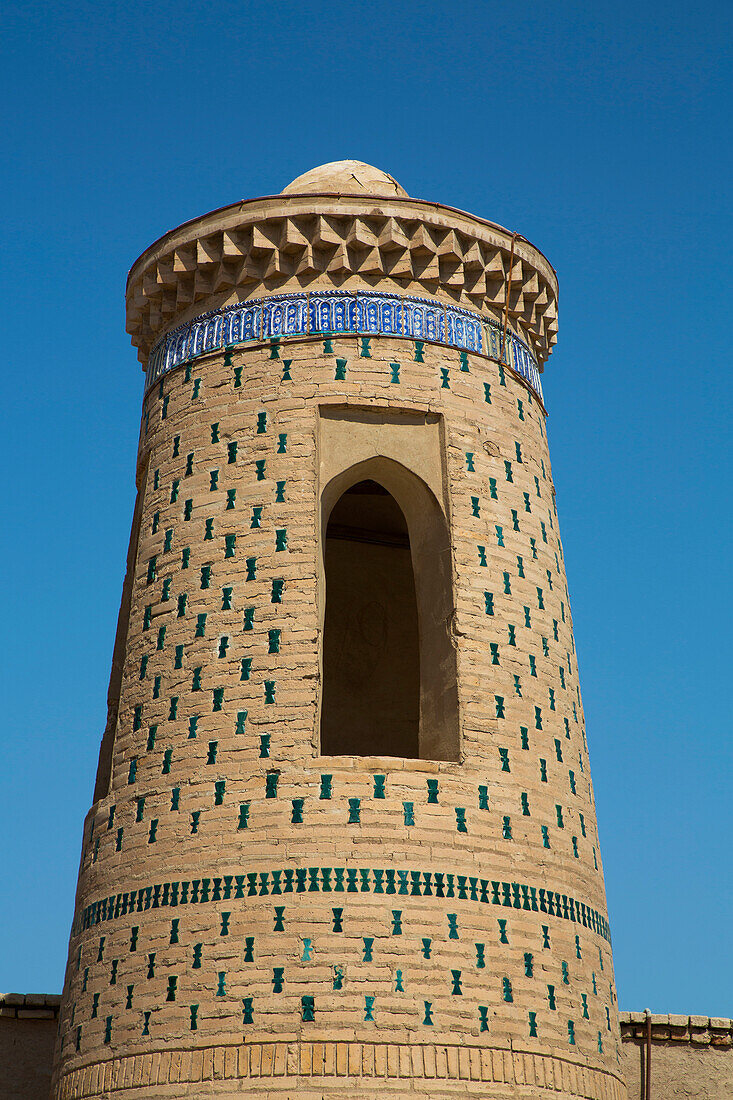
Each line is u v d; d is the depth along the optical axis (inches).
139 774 882.1
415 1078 764.0
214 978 792.9
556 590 964.0
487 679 884.0
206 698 871.7
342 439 928.3
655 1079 1082.1
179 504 944.3
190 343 994.1
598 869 917.8
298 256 971.9
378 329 952.9
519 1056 793.6
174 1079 778.8
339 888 799.7
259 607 882.1
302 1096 754.2
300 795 823.7
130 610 951.6
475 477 939.3
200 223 997.8
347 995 775.1
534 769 882.1
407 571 1210.6
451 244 977.5
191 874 826.8
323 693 1175.0
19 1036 1079.6
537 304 1038.4
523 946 824.3
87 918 880.3
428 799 831.7
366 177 1079.0
